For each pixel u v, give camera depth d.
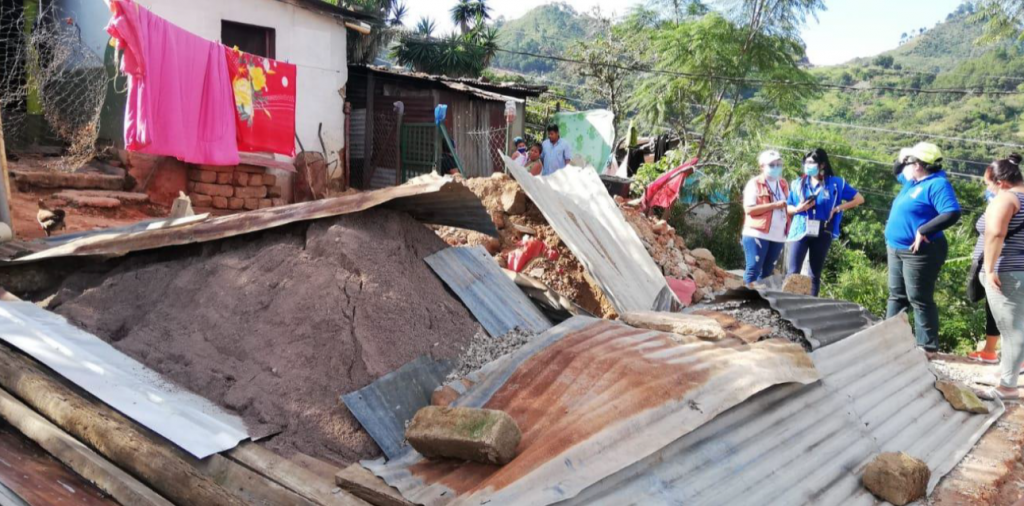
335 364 3.70
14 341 4.07
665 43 20.80
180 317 4.35
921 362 5.10
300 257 4.35
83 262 5.32
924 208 5.76
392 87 16.14
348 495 2.92
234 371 3.82
